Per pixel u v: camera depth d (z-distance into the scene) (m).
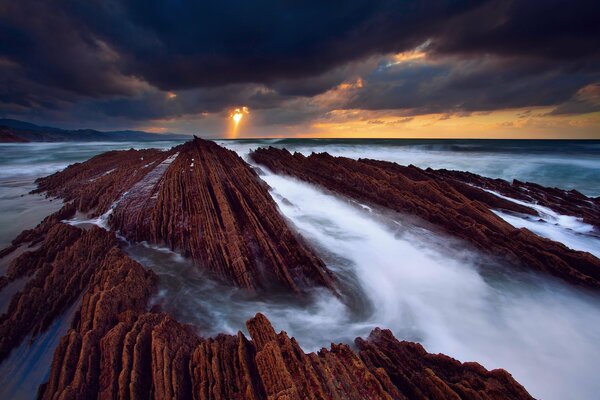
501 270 10.27
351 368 4.95
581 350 7.24
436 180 17.41
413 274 10.27
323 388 4.40
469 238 11.51
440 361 5.56
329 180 18.94
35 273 8.20
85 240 9.45
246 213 11.79
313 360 4.98
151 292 7.93
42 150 52.44
